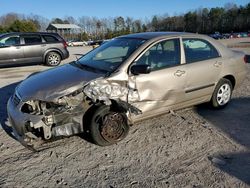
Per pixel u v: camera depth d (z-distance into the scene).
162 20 95.06
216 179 3.37
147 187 3.24
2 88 8.05
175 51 4.85
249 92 7.00
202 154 3.95
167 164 3.71
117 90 4.16
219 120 5.16
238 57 5.79
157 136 4.50
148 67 4.17
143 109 4.46
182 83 4.82
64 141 4.35
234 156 3.89
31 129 3.88
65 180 3.38
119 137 4.27
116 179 3.40
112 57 4.66
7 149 4.13
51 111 3.85
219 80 5.46
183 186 3.24
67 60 16.12
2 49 11.91
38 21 83.81
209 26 95.31
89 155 3.95
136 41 4.80
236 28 92.56
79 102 4.01
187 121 5.10
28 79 4.63
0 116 5.48
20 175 3.49
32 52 12.56
